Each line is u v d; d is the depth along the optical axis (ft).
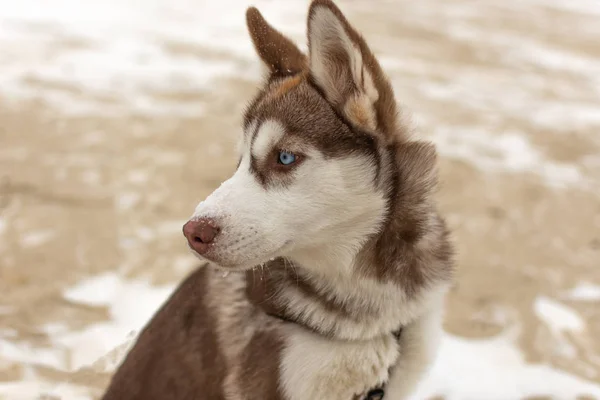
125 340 4.72
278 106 3.52
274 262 3.57
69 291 5.28
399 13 17.20
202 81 10.71
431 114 9.91
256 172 3.46
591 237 6.75
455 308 5.38
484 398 4.55
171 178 7.35
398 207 3.51
